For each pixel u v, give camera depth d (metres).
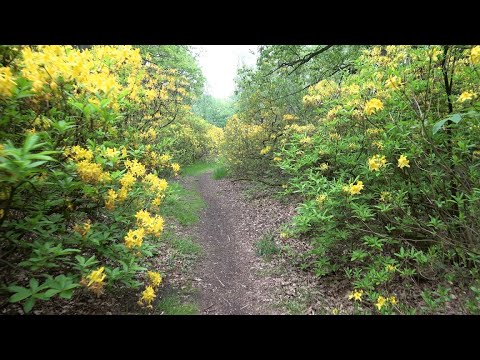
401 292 3.67
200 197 10.21
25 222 2.66
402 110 3.61
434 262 3.45
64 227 3.23
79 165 2.64
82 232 2.89
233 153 11.41
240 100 11.09
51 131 2.76
